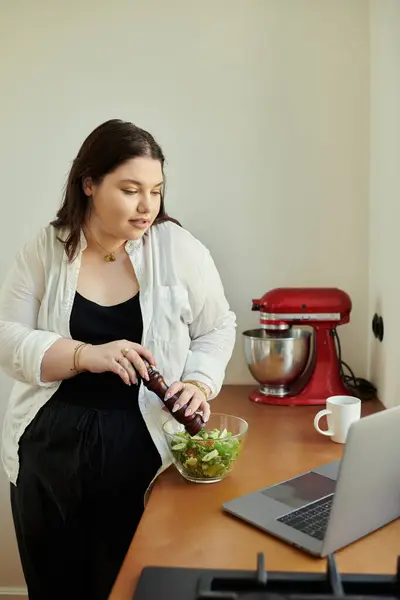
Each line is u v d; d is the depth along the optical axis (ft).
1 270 7.09
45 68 6.78
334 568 2.81
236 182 6.82
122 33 6.70
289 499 4.01
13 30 6.74
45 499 5.09
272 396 6.26
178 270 4.97
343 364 6.69
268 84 6.68
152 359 4.58
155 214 4.72
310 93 6.67
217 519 3.83
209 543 3.54
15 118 6.86
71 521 5.02
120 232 4.64
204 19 6.64
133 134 4.54
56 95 6.82
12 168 6.93
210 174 6.82
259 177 6.79
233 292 6.98
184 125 6.77
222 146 6.78
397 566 2.93
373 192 6.59
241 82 6.69
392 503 3.62
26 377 4.77
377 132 6.36
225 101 6.72
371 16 6.48
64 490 4.92
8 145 6.90
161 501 4.09
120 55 6.73
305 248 6.87
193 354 5.12
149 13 6.66
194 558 3.39
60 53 6.76
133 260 4.90
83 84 6.79
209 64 6.69
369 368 6.88
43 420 4.90
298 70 6.65
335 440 5.08
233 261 6.93
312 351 6.77
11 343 4.79
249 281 6.95
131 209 4.55
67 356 4.59
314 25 6.59
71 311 4.84
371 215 6.70
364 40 6.57
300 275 6.91
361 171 6.73
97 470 4.84
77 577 5.28
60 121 6.84
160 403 4.83
